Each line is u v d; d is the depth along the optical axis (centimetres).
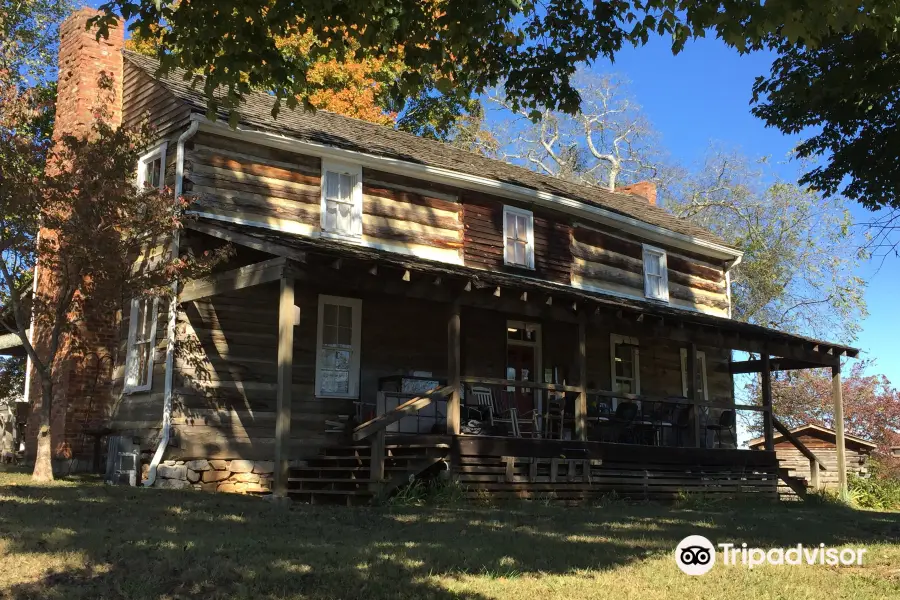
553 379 1884
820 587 681
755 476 1834
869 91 1367
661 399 1686
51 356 1288
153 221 1254
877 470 2297
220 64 828
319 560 668
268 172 1493
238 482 1351
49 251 1249
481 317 1761
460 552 736
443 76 981
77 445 1502
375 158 1595
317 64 2680
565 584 639
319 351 1495
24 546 660
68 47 1691
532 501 1338
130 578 581
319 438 1459
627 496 1573
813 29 712
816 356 1925
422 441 1312
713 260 2419
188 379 1337
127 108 1620
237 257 1427
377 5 903
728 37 728
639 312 1542
